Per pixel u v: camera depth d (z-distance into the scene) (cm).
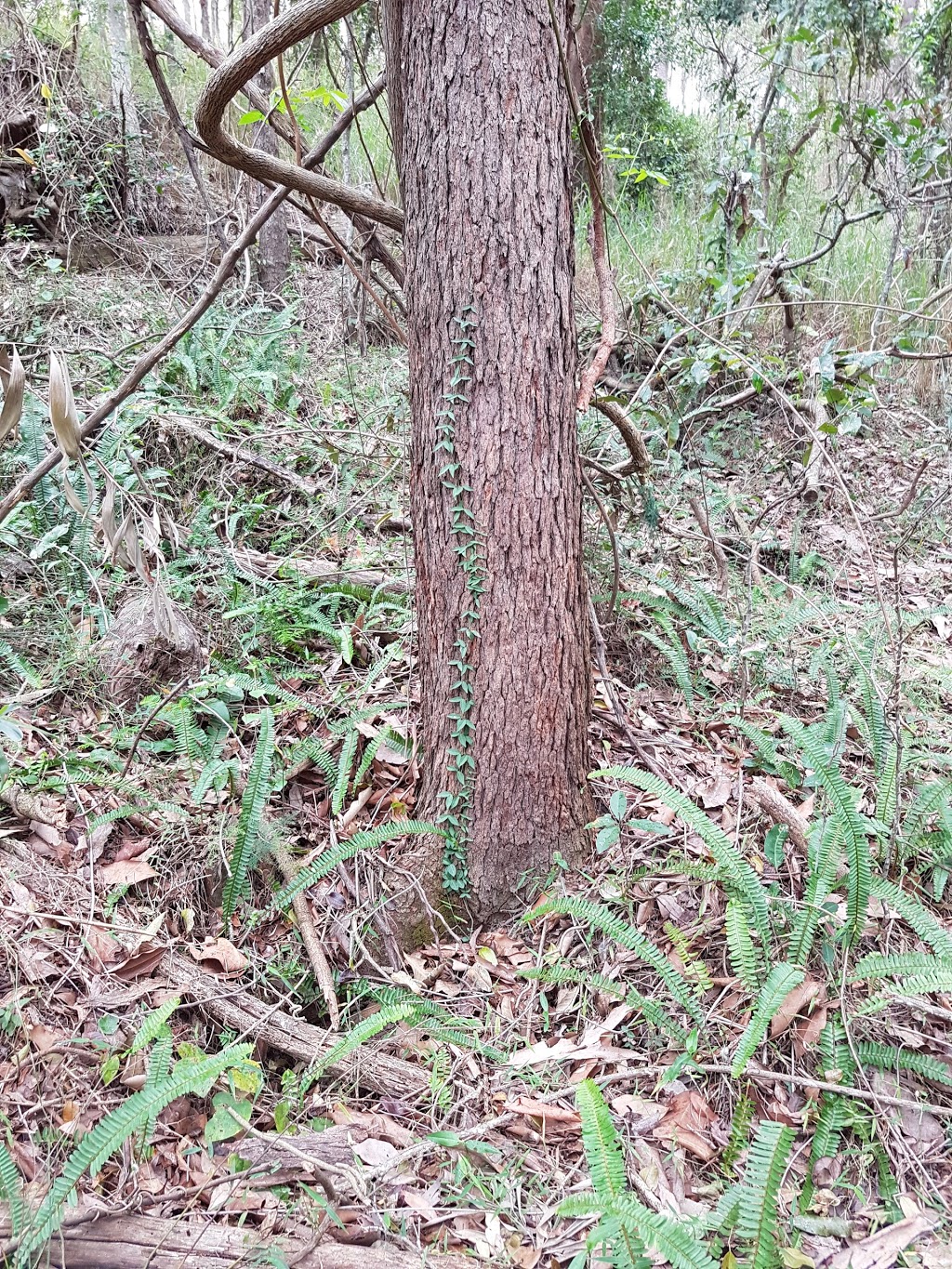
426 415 247
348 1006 242
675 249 701
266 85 609
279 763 299
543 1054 220
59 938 234
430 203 234
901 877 259
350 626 357
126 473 389
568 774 265
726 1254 175
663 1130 205
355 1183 184
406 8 231
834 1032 212
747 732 299
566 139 242
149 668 320
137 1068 206
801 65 689
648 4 764
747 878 234
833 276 662
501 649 250
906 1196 192
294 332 570
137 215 729
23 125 655
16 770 278
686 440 534
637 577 399
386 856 275
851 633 385
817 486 488
